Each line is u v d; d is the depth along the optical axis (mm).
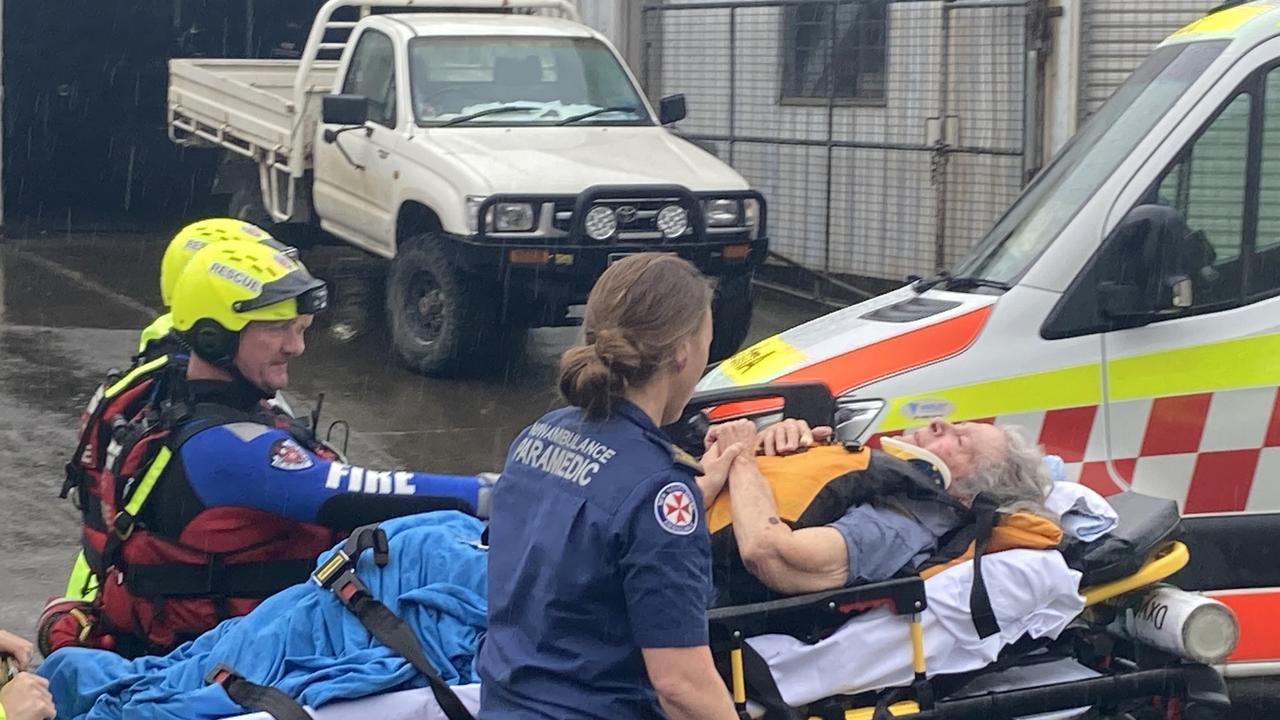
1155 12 9781
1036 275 4824
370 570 3553
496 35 10461
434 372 9758
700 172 9680
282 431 3723
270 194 11828
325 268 13867
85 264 13945
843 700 3506
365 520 3713
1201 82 4871
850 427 4723
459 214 9156
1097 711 3732
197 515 3650
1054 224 4961
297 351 3773
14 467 7711
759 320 11609
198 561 3684
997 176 10859
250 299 3635
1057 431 4805
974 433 3828
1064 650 3820
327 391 9453
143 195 18453
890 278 11875
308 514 3668
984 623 3541
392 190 9938
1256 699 5125
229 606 3762
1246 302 4848
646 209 9211
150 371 3934
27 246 15016
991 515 3691
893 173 11711
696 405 4336
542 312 9758
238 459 3619
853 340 4926
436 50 10242
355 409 9016
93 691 3506
